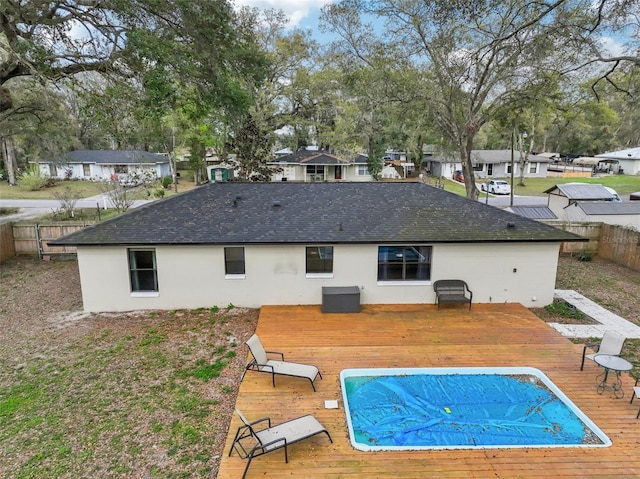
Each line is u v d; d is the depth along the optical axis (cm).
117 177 4028
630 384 834
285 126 4434
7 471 626
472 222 1323
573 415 746
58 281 1543
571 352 980
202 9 1398
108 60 1422
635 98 1792
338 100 3794
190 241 1202
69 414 765
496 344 1021
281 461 626
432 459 631
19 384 868
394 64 2159
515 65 1884
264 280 1262
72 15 1336
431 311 1238
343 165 4538
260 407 762
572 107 2155
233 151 3038
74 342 1056
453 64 2102
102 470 627
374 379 875
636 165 5325
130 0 1282
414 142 5103
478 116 2211
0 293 1419
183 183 4594
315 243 1214
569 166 5681
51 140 4047
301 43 3550
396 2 2003
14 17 1309
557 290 1452
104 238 1201
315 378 862
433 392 824
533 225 1310
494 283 1284
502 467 614
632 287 1491
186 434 707
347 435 687
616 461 623
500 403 786
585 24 1500
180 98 1503
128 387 853
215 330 1121
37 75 1356
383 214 1364
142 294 1254
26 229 1855
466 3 1433
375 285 1277
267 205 1412
